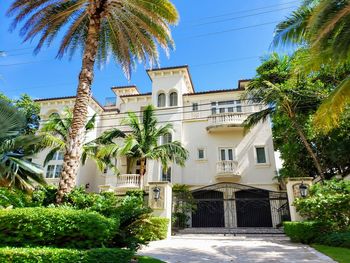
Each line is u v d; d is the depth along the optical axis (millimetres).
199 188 20375
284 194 19656
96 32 10469
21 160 8891
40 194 8867
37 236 5598
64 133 19812
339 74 16031
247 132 20703
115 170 21344
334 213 10188
